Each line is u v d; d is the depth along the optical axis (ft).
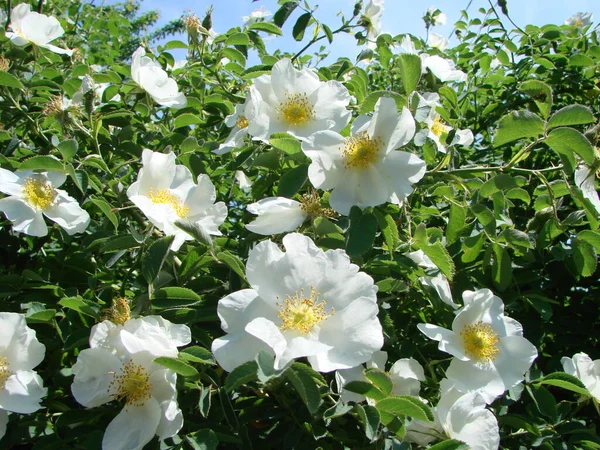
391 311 1.32
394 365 1.13
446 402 1.08
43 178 1.25
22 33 1.67
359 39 1.91
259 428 1.16
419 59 1.21
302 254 0.97
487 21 2.34
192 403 1.06
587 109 1.12
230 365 0.91
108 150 1.50
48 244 1.59
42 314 1.13
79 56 1.96
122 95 1.78
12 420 1.10
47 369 1.20
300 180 1.19
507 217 1.36
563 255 1.39
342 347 0.93
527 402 1.35
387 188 1.13
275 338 0.86
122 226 1.45
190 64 1.83
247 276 0.96
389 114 1.13
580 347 1.49
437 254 1.11
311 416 1.06
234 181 1.79
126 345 0.96
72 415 1.05
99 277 1.38
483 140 2.19
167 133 1.68
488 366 1.15
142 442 0.96
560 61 2.11
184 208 1.23
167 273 1.14
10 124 1.62
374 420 0.91
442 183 1.34
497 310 1.20
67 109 1.36
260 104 1.29
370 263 1.17
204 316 1.10
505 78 2.15
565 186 1.38
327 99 1.31
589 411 1.39
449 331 1.16
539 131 1.16
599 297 1.58
